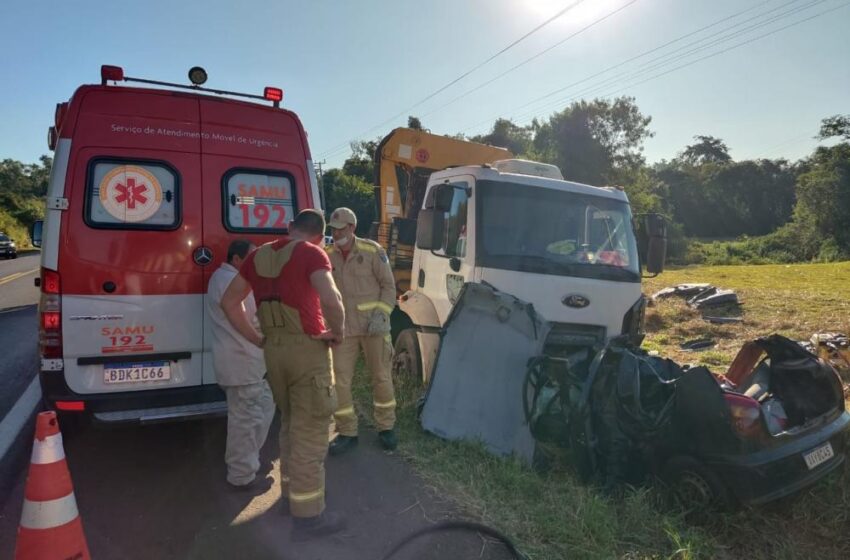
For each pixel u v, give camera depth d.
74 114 4.52
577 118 48.94
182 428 5.71
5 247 36.09
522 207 5.78
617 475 4.35
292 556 3.51
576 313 5.54
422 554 3.51
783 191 85.62
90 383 4.50
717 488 3.86
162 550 3.55
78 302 4.43
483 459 4.75
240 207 5.01
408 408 5.82
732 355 8.99
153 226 4.68
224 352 4.21
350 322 4.97
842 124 49.97
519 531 3.76
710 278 22.50
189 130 4.86
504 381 5.06
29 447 5.17
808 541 3.82
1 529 3.78
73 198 4.45
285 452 4.04
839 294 15.18
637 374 4.33
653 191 72.31
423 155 9.26
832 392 4.43
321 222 3.90
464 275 5.63
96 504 4.13
